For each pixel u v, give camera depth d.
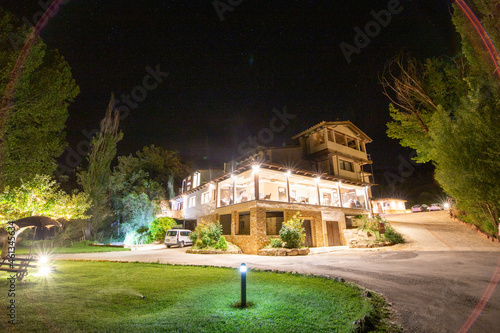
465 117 14.72
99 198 31.17
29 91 16.05
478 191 14.41
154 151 45.62
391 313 5.16
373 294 6.31
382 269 9.64
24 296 6.33
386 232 19.59
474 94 14.12
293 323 4.39
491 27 13.04
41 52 16.20
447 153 16.08
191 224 31.22
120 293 6.61
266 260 13.73
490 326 4.44
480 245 15.09
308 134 31.91
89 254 17.95
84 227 30.03
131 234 29.98
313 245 20.62
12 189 14.80
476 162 14.05
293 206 20.27
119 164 40.09
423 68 23.14
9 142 15.29
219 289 6.98
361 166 33.81
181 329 4.15
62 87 18.00
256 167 19.36
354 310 5.07
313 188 27.11
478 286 6.79
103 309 5.33
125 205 32.84
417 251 14.45
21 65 15.31
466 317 4.86
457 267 9.30
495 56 13.33
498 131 12.72
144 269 10.65
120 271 10.11
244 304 5.46
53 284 7.74
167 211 33.38
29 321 4.57
